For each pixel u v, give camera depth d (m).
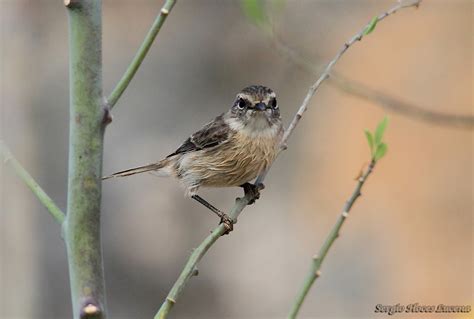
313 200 13.96
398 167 13.90
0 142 4.57
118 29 13.37
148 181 13.20
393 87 14.09
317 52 13.98
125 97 13.18
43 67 12.62
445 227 13.73
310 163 14.01
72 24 4.18
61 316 12.45
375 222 13.87
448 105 13.97
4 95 12.38
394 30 14.18
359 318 13.59
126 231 13.17
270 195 13.90
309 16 13.88
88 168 4.20
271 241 13.80
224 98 13.36
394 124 13.90
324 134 14.01
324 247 5.19
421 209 13.80
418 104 13.98
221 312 13.69
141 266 13.20
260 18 7.30
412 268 13.66
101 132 4.23
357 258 13.73
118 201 13.16
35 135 12.54
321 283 13.73
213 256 13.71
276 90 13.59
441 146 13.84
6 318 12.16
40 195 4.40
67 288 12.42
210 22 13.34
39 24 12.57
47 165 12.57
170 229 13.25
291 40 13.78
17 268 12.22
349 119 13.99
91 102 4.20
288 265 13.78
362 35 5.83
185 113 13.23
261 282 13.75
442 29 14.13
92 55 4.20
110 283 13.12
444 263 13.63
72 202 4.21
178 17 13.38
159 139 13.11
